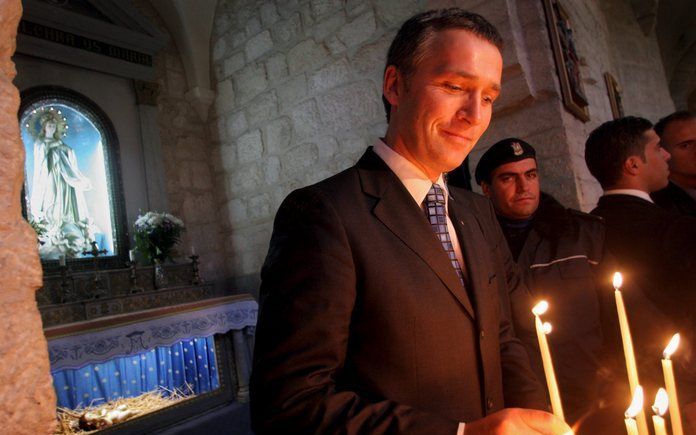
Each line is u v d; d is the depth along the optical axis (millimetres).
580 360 1420
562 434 531
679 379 1171
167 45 5363
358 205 817
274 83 4809
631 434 443
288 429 667
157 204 4871
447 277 802
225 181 5355
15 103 731
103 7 4660
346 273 739
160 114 5172
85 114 4527
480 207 1122
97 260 4301
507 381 947
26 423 660
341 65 4211
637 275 1304
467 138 827
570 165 2768
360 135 4070
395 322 752
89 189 4457
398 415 651
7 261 675
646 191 1515
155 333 3496
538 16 2963
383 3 3908
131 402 3533
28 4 4117
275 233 823
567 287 1490
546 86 2873
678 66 7176
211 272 5230
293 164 4617
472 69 774
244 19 5113
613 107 4605
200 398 3869
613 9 6008
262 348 727
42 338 699
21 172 719
